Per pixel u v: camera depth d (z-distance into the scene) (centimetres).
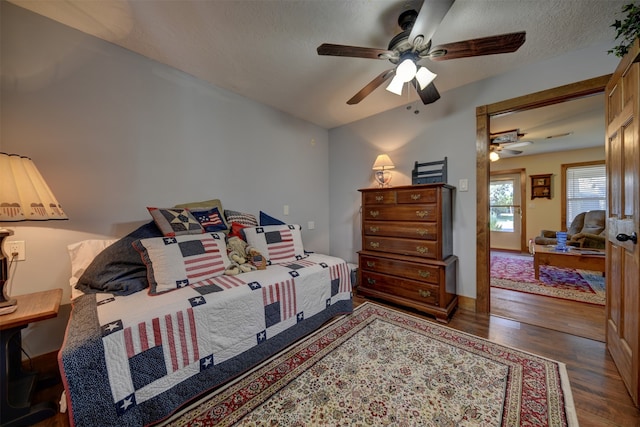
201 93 240
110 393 107
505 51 148
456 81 249
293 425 119
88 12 157
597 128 374
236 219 241
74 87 174
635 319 130
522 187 591
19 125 156
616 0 148
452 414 124
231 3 150
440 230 233
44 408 125
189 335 132
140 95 203
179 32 176
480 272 248
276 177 309
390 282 265
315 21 165
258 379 150
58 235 169
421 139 288
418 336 198
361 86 254
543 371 155
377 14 159
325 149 378
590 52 196
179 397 127
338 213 374
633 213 132
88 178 180
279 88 258
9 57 153
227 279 171
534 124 356
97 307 129
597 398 134
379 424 119
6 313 118
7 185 121
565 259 333
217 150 252
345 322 222
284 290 179
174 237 171
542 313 243
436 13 125
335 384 145
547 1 150
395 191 262
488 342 189
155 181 212
